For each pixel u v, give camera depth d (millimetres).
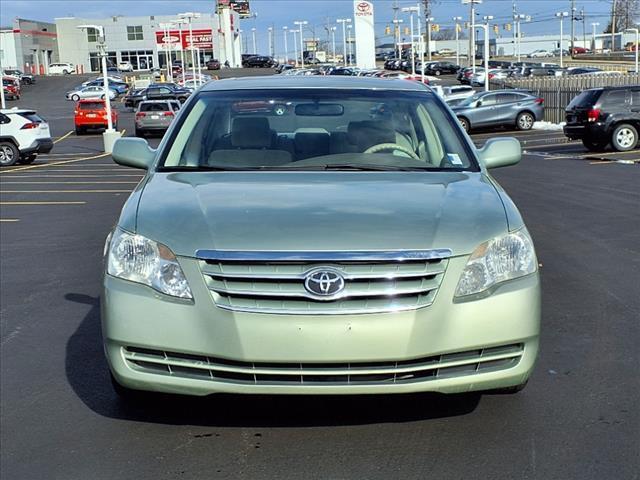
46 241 10438
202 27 106812
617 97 21156
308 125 5008
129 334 3576
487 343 3551
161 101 35719
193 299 3514
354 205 3859
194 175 4504
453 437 3957
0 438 4090
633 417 4191
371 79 5672
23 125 23141
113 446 3957
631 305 6449
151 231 3707
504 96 32594
